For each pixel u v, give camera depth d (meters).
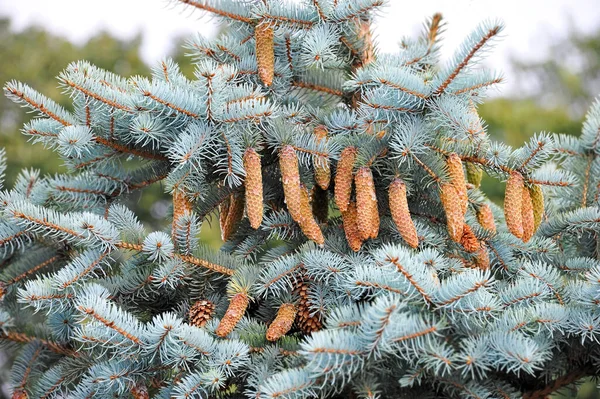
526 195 1.53
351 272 1.46
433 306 1.40
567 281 1.54
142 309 1.62
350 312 1.41
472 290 1.37
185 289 1.60
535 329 1.43
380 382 1.45
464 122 1.46
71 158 1.59
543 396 1.56
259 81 1.62
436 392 1.47
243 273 1.53
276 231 1.58
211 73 1.43
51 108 1.55
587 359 1.53
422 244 1.56
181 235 1.52
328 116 1.60
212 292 1.59
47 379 1.59
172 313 1.59
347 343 1.35
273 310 1.57
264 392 1.39
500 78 1.47
